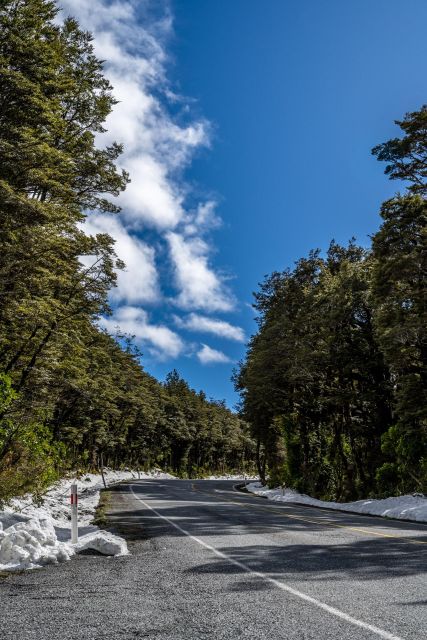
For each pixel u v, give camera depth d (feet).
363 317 117.70
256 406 156.87
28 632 15.10
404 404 86.99
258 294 156.04
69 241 65.05
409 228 82.38
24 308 58.54
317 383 130.00
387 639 14.08
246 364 172.96
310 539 37.70
